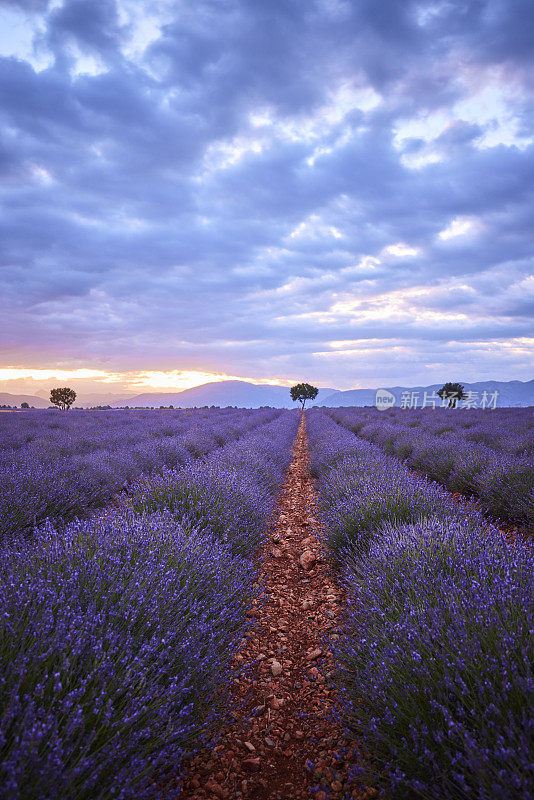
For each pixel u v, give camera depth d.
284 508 8.56
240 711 2.84
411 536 3.92
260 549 6.15
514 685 1.85
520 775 1.52
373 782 2.11
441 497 5.77
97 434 16.53
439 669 2.17
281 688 3.08
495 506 6.98
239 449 10.75
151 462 9.93
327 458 10.64
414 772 1.90
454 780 1.78
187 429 20.69
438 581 2.95
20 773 1.45
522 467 7.25
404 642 2.42
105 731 1.85
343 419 29.64
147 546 3.48
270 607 4.40
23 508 5.35
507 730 1.64
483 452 9.88
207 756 2.43
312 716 2.76
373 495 5.58
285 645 3.68
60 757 1.59
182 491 5.65
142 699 2.04
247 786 2.22
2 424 20.62
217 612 3.27
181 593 3.08
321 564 5.55
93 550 3.25
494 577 2.76
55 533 3.47
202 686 2.54
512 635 2.13
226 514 5.26
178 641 2.64
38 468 7.03
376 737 2.08
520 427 16.91
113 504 7.71
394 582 3.24
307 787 2.20
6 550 3.12
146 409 62.03
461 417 23.86
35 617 2.20
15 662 1.87
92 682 2.03
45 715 1.77
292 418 38.81
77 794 1.61
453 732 1.83
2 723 1.60
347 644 2.97
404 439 13.77
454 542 3.54
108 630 2.27
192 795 2.16
